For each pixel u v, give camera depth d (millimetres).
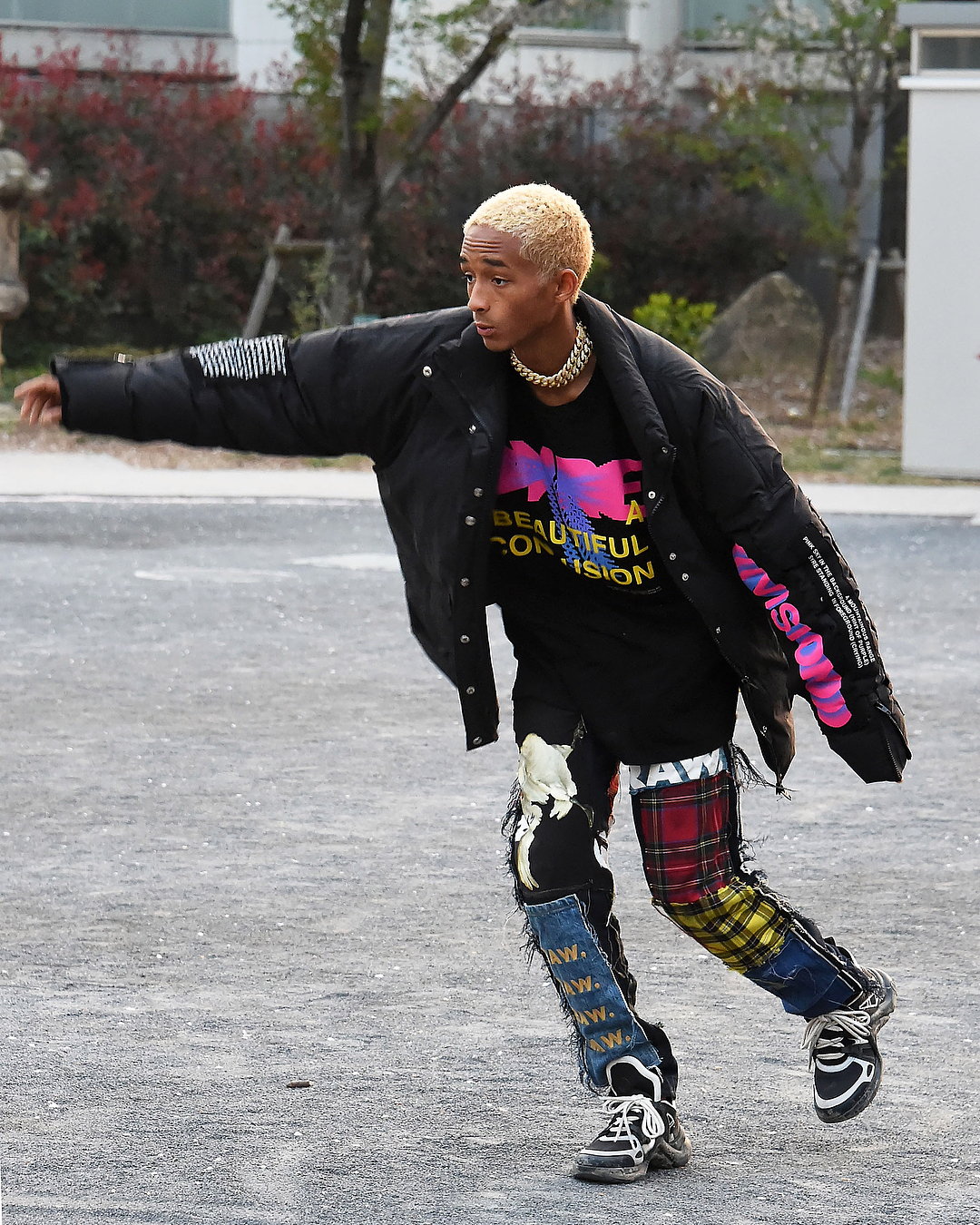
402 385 8422
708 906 8961
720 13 74250
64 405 8531
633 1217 8453
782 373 64375
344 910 13461
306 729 19703
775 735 8750
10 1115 9633
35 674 22328
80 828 15688
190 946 12586
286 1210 8500
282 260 55500
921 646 24812
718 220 71312
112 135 65500
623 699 8797
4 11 68000
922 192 46062
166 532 35750
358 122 54219
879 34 57594
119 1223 8336
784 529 8305
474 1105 9836
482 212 8039
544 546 8703
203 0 69875
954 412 46188
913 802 16922
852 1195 8742
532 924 8953
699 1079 10328
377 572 31047
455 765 18188
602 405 8305
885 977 9258
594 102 71250
